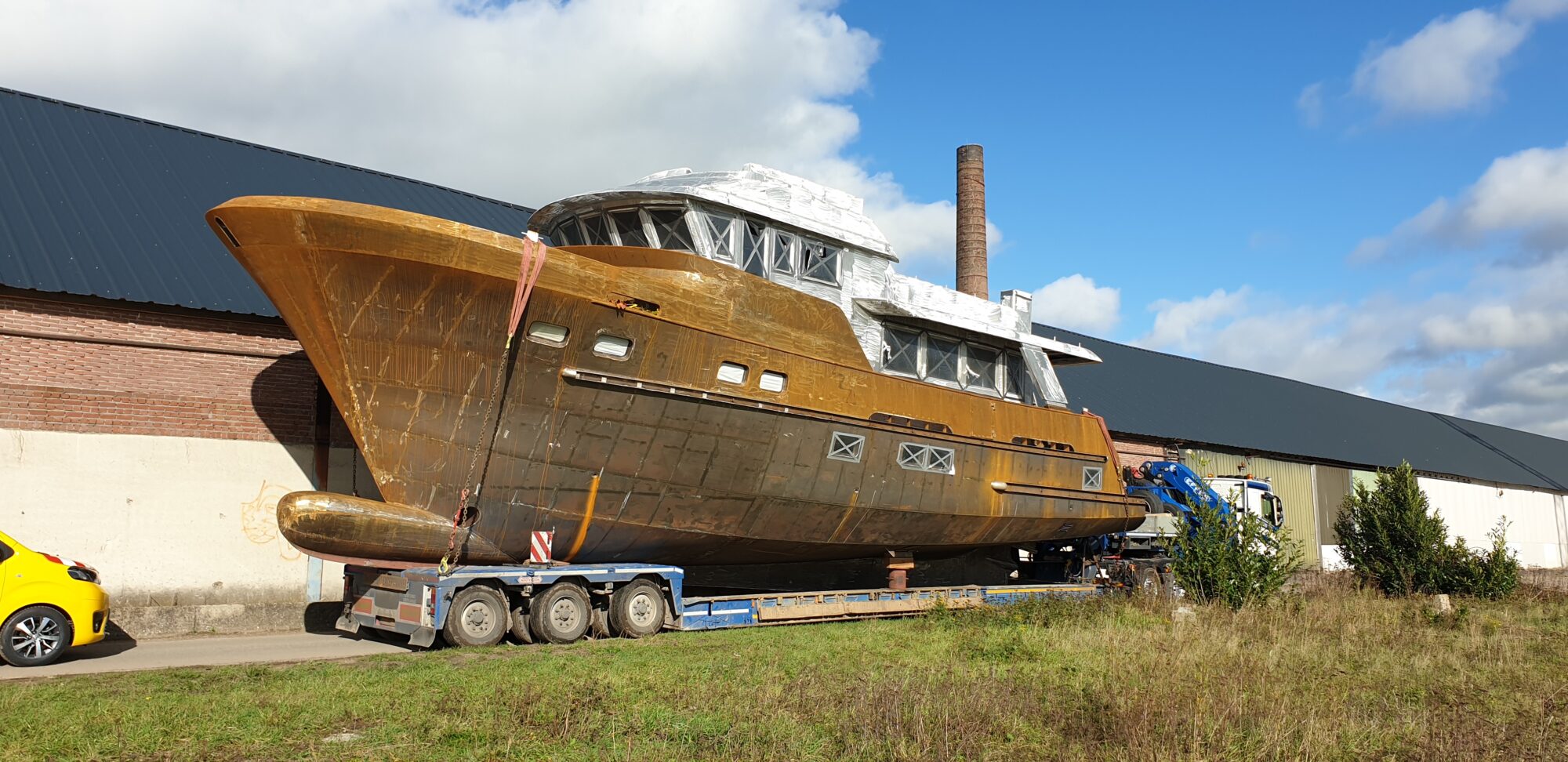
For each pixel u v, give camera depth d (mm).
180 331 14164
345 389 11602
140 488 13562
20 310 13039
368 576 12438
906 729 7219
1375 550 23781
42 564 10422
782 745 6727
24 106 17062
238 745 6504
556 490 12148
